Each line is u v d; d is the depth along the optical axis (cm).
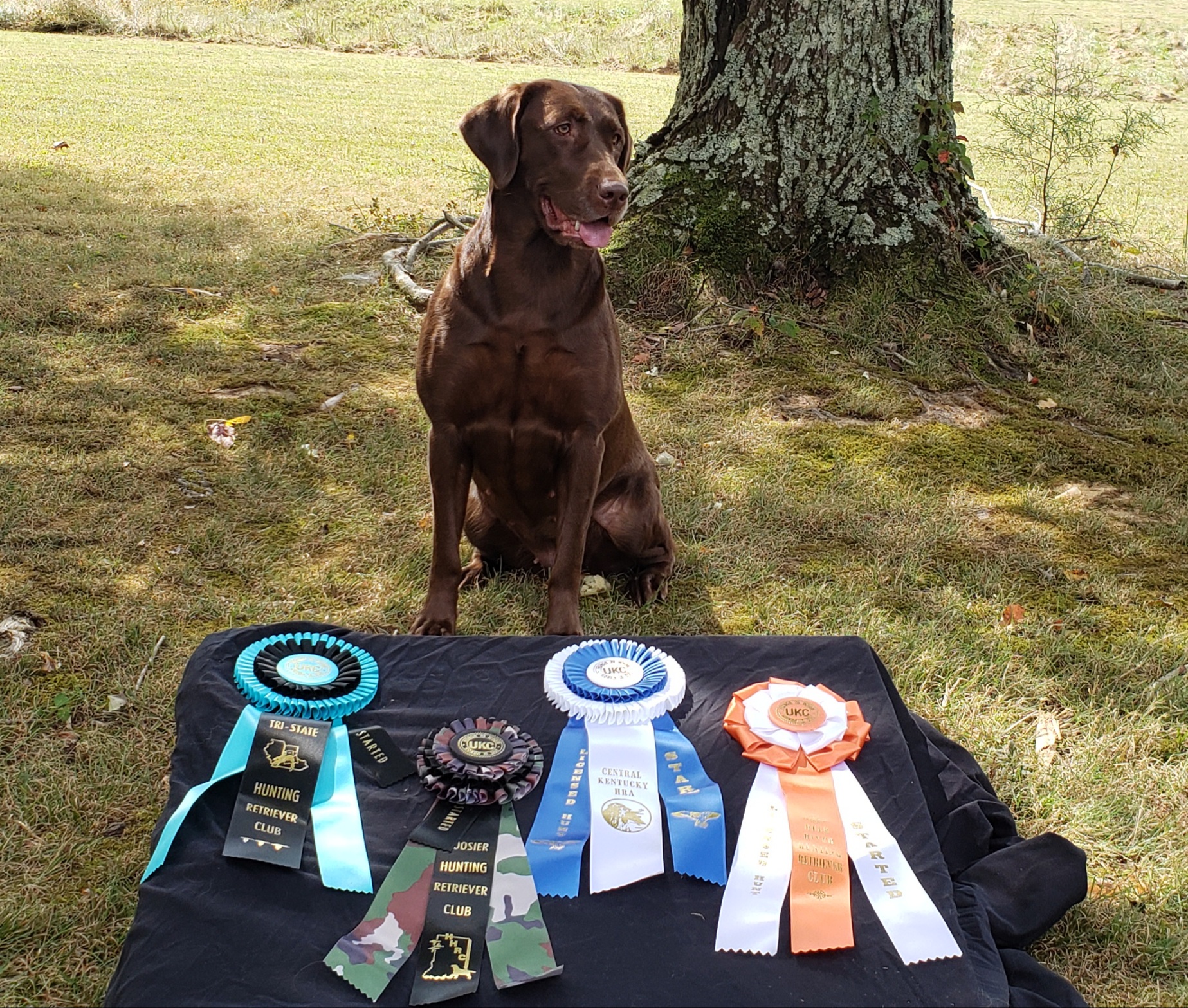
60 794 244
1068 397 502
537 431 307
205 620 314
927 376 512
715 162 565
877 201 555
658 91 1528
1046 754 276
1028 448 454
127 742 262
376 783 218
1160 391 514
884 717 238
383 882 195
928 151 562
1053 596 352
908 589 352
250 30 1845
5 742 259
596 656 251
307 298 576
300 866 198
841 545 378
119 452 403
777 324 532
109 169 856
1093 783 266
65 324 516
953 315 543
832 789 216
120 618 309
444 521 311
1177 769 272
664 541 352
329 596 332
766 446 449
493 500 330
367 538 364
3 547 339
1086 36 2039
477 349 294
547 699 242
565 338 294
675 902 195
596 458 308
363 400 464
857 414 480
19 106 1121
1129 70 1898
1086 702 298
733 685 247
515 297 290
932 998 179
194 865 197
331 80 1477
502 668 252
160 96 1249
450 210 767
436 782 213
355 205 785
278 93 1344
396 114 1248
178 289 569
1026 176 1047
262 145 1009
